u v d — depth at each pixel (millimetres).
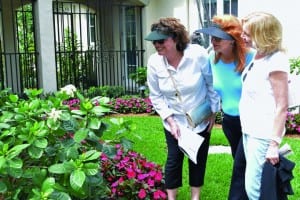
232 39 3176
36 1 9578
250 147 2865
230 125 3438
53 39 9844
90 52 11242
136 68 11055
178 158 3609
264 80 2744
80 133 2660
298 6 8164
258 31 2699
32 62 10555
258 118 2791
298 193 4035
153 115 8688
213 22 3289
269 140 2762
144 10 11367
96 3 11867
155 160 5254
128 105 8961
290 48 8344
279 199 2787
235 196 3266
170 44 3289
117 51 11289
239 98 3312
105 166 3861
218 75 3359
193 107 3480
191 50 3383
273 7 8609
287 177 2764
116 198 3598
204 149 3645
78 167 2449
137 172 3877
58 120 2732
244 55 3197
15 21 11492
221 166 4949
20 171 2396
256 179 2869
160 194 3611
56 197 2355
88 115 2812
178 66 3393
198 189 3748
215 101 3561
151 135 6695
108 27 12148
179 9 10781
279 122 2691
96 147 2850
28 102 3025
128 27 11883
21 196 2570
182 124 3557
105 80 11875
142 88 9898
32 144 2496
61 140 2770
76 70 11203
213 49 3334
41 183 2500
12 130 2576
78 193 2518
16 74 10445
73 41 11070
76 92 3188
